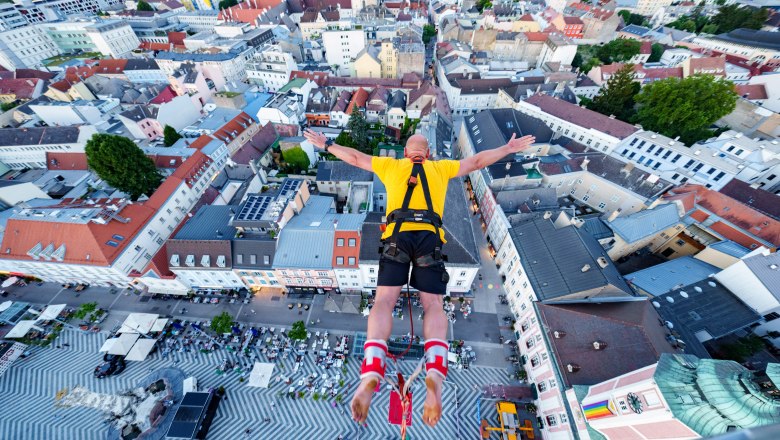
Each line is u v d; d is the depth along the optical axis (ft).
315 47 421.59
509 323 173.88
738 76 334.85
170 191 198.29
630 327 123.54
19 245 165.17
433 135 258.98
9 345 162.71
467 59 364.79
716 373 67.97
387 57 356.18
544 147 248.32
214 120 296.30
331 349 164.55
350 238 166.09
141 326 165.99
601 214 220.84
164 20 493.36
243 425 140.87
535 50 399.24
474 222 228.63
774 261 141.08
